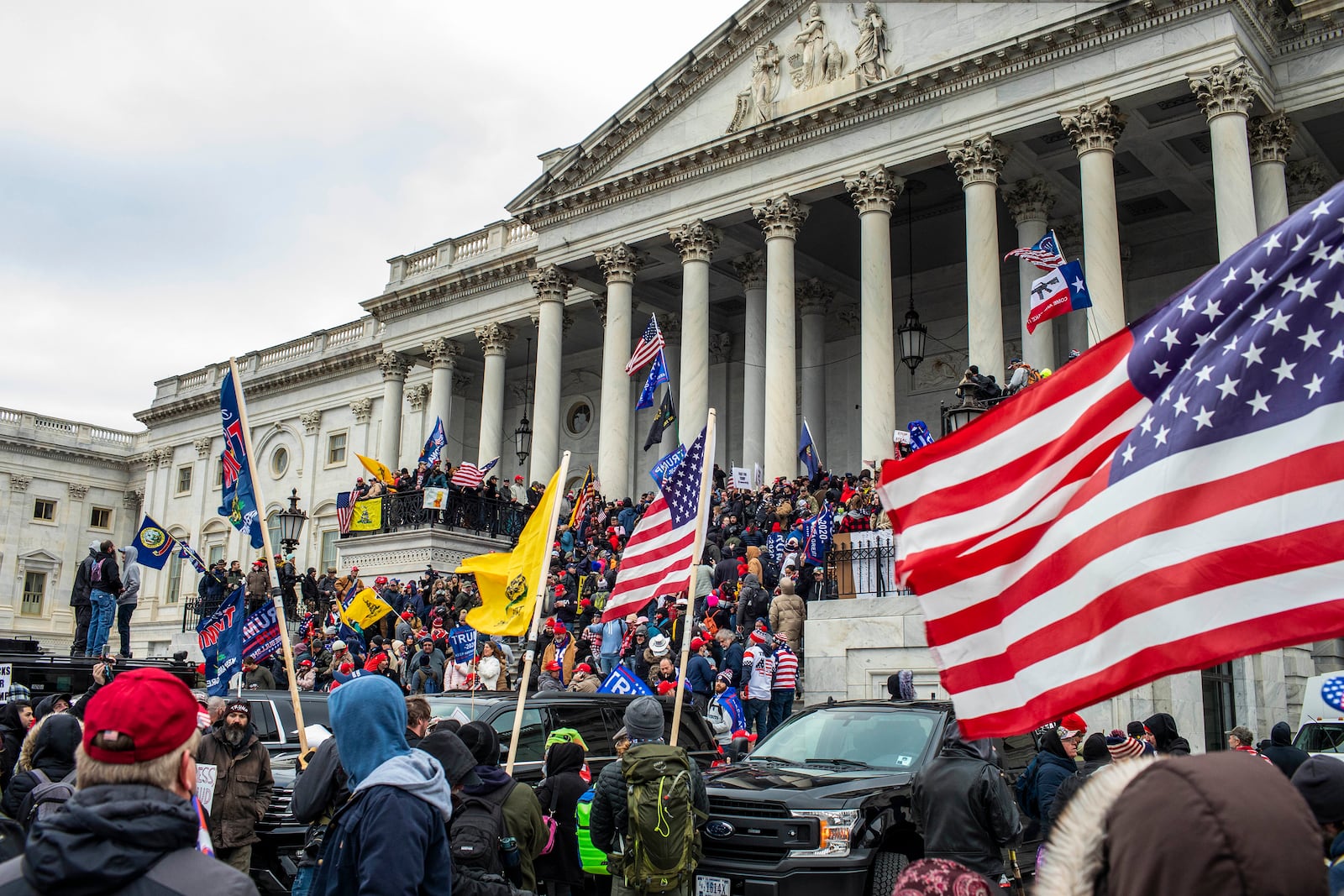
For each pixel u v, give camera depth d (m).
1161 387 5.39
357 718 5.71
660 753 9.06
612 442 38.66
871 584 24.05
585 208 41.00
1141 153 33.84
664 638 21.02
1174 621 4.88
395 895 5.09
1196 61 28.50
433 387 49.78
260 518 11.20
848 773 11.85
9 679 16.64
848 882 10.53
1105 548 5.21
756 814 11.05
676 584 13.44
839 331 45.44
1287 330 5.01
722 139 36.56
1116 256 29.20
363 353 58.31
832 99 34.28
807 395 42.53
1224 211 27.50
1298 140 31.00
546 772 10.70
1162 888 2.16
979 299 30.91
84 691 19.34
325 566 58.38
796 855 10.69
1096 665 5.11
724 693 19.00
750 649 20.62
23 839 6.08
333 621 32.44
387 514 40.50
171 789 3.63
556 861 10.30
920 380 43.31
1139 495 5.18
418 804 5.39
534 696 13.98
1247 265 5.18
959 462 5.95
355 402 59.09
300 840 12.13
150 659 21.52
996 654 5.52
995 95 31.72
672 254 41.72
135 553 27.03
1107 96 29.75
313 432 60.88
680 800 8.97
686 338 37.12
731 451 47.28
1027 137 32.00
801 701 23.64
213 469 66.94
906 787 11.39
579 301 45.31
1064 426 5.69
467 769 7.77
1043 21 31.25
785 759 12.77
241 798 10.85
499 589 12.19
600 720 14.30
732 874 10.89
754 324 40.72
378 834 5.22
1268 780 2.23
